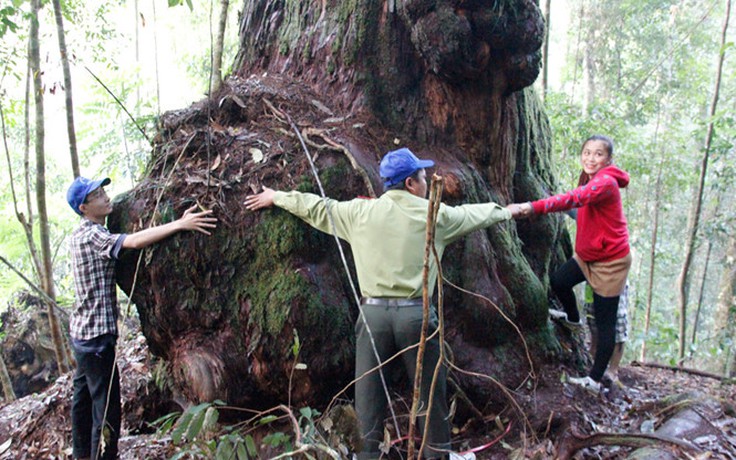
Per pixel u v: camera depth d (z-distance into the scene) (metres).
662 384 4.77
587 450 3.23
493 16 3.44
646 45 13.98
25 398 5.50
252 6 4.63
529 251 4.42
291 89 3.93
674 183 11.29
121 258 3.36
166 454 3.78
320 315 3.19
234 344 3.31
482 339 3.70
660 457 2.87
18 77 6.50
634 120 12.90
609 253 3.59
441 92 3.89
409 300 2.76
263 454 3.22
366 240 2.82
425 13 3.52
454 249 3.72
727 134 9.87
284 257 3.25
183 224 3.20
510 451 3.28
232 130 3.62
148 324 3.45
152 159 3.68
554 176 5.14
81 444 3.54
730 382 4.92
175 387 3.65
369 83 3.88
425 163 2.93
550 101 8.71
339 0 4.00
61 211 12.20
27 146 6.05
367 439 2.79
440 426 2.84
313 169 3.22
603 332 3.69
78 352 3.35
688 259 9.58
